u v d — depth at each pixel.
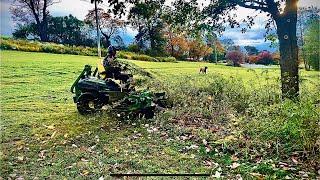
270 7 10.37
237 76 10.87
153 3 10.91
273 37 11.12
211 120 7.68
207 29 11.24
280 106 6.64
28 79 12.42
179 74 11.46
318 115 5.67
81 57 16.75
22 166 5.14
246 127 6.59
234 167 5.18
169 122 7.47
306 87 8.91
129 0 10.79
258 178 4.80
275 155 5.64
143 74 9.86
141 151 5.83
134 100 7.74
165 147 6.04
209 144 6.13
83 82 8.20
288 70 10.10
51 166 5.17
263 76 11.16
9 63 14.73
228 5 10.98
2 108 8.63
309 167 5.23
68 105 9.26
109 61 8.59
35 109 8.69
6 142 6.18
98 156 5.58
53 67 14.41
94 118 7.70
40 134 6.68
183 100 8.64
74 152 5.75
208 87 9.59
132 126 7.26
